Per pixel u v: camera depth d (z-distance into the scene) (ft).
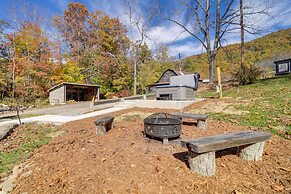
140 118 22.33
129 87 99.71
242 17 51.75
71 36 93.04
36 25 66.13
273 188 7.13
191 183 7.52
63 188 7.79
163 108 28.91
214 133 14.24
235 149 10.82
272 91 30.04
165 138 12.15
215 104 25.48
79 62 89.61
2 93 55.42
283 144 11.49
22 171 10.46
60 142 14.58
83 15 96.17
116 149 11.49
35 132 18.80
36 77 65.62
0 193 8.57
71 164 9.93
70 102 67.15
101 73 90.94
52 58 72.84
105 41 97.04
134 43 84.17
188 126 16.88
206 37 62.08
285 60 69.31
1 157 12.83
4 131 18.29
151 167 8.84
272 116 17.11
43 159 11.47
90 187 7.47
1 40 56.18
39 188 8.22
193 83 47.78
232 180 7.76
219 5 58.59
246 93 32.73
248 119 17.30
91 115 26.68
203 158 8.01
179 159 9.66
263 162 9.29
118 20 99.35
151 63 113.80
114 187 7.36
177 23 66.90
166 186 7.34
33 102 61.11
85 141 13.84
